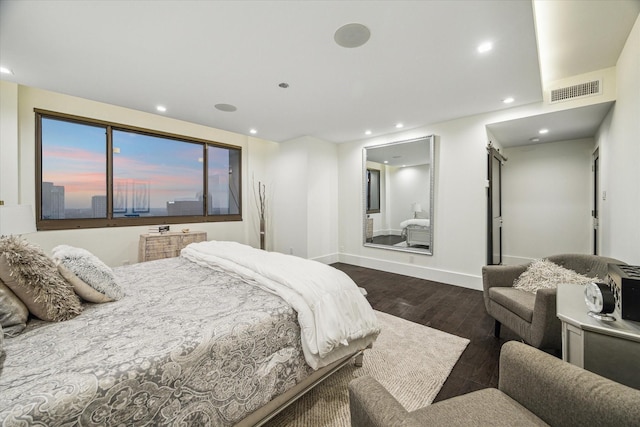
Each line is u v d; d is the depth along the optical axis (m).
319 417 1.41
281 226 5.19
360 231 4.94
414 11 1.66
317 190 4.88
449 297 3.27
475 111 3.41
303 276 1.61
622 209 2.41
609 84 2.69
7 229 1.75
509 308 1.97
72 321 1.22
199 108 3.32
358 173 4.97
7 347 0.99
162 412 0.90
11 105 2.82
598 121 3.31
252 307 1.35
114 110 3.67
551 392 0.85
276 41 1.97
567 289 1.54
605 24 2.11
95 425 0.77
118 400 0.82
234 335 1.12
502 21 1.75
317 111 3.42
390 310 2.87
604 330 1.04
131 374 0.85
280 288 1.51
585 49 2.41
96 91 2.83
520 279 2.19
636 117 2.08
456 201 3.76
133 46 2.03
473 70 2.38
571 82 2.91
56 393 0.75
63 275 1.38
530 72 2.41
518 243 4.67
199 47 2.04
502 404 0.94
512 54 2.13
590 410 0.76
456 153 3.74
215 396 1.03
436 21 1.75
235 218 5.06
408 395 1.57
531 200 4.55
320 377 1.53
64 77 2.52
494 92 2.84
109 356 0.92
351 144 5.07
